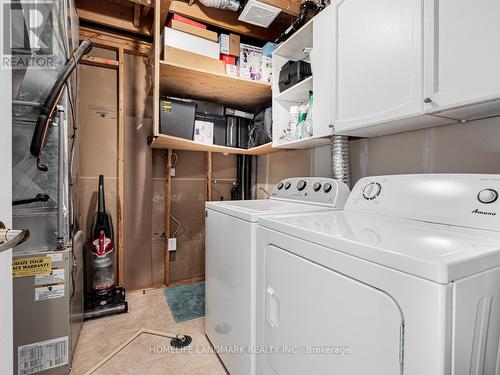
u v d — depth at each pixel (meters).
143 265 2.54
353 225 0.92
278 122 2.03
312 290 0.81
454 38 0.89
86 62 2.26
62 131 1.41
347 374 0.69
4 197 0.61
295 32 1.80
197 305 2.23
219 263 1.50
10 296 0.65
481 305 0.58
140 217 2.51
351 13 1.30
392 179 1.19
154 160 2.61
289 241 0.92
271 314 1.02
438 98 0.93
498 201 0.81
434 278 0.52
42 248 1.37
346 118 1.34
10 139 0.64
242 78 2.05
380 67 1.15
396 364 0.58
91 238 2.20
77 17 2.02
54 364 1.37
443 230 0.84
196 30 2.00
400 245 0.65
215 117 2.43
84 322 1.94
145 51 2.44
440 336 0.51
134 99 2.46
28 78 1.32
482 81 0.82
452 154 1.20
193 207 2.81
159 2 1.78
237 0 2.00
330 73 1.43
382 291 0.61
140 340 1.73
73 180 1.71
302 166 2.22
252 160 2.96
